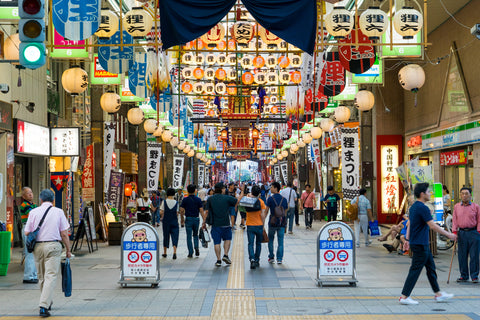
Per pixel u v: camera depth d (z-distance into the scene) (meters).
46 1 10.06
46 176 18.03
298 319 6.95
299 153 39.72
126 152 27.20
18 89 15.06
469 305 7.71
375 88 23.25
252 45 17.95
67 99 20.05
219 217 11.84
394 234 14.11
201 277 10.36
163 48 9.79
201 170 42.91
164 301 8.13
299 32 9.72
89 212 14.84
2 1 8.31
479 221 9.48
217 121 31.50
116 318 7.07
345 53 12.52
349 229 9.36
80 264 12.22
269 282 9.74
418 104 21.30
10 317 7.19
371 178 22.42
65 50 12.14
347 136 17.58
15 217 16.09
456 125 17.00
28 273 9.90
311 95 18.42
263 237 11.65
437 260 12.56
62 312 7.46
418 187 7.91
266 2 9.68
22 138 14.77
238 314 7.25
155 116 23.14
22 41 7.59
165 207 13.28
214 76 18.92
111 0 14.50
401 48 12.38
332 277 9.32
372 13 10.25
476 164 15.69
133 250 9.33
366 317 7.03
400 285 9.34
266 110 27.84
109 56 11.91
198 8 9.73
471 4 15.91
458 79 17.02
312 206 21.92
